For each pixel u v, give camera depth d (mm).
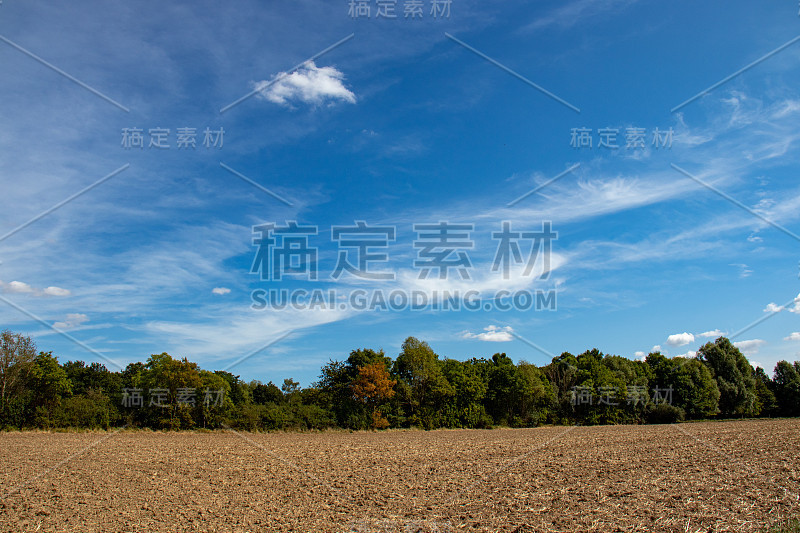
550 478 20547
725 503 15258
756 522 13203
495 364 69375
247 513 15703
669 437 37281
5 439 37719
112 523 14602
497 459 26922
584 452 29141
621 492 17281
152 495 18375
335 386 55062
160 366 49656
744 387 72750
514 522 13984
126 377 71000
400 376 59031
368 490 18969
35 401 48438
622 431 46594
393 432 50656
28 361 46938
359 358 57094
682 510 14586
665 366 72062
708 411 68688
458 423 58000
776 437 33594
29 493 18656
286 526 14180
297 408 52250
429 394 58156
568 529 13164
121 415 49219
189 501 17391
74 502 17203
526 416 61875
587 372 64750
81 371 69500
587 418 62812
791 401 77188
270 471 23578
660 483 18594
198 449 32375
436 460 26906
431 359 58344
